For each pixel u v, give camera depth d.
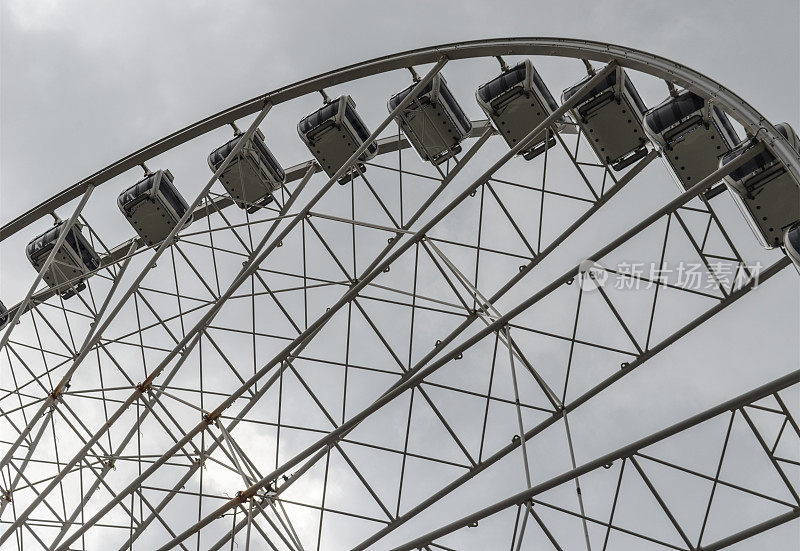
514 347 18.62
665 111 18.77
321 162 24.05
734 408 14.28
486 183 19.94
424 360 20.17
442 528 15.95
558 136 19.81
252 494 19.89
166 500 21.44
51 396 23.09
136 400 22.44
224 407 21.47
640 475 15.08
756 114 16.12
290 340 21.70
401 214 21.64
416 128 22.89
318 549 18.47
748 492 15.27
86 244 26.72
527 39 19.56
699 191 16.14
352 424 18.80
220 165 23.97
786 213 17.38
